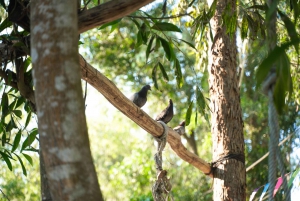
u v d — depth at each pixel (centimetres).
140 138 2616
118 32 2130
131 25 2089
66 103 446
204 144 2322
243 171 1033
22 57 690
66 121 443
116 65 2452
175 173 2395
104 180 3027
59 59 454
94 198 437
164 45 777
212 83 1060
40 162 738
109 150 3084
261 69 415
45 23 461
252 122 2148
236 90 1055
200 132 2559
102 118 3130
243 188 1025
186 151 970
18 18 639
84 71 710
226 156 1027
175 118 2452
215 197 1028
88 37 2344
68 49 458
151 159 2456
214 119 1050
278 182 962
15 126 808
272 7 437
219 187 1021
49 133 444
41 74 454
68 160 437
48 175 443
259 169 2066
